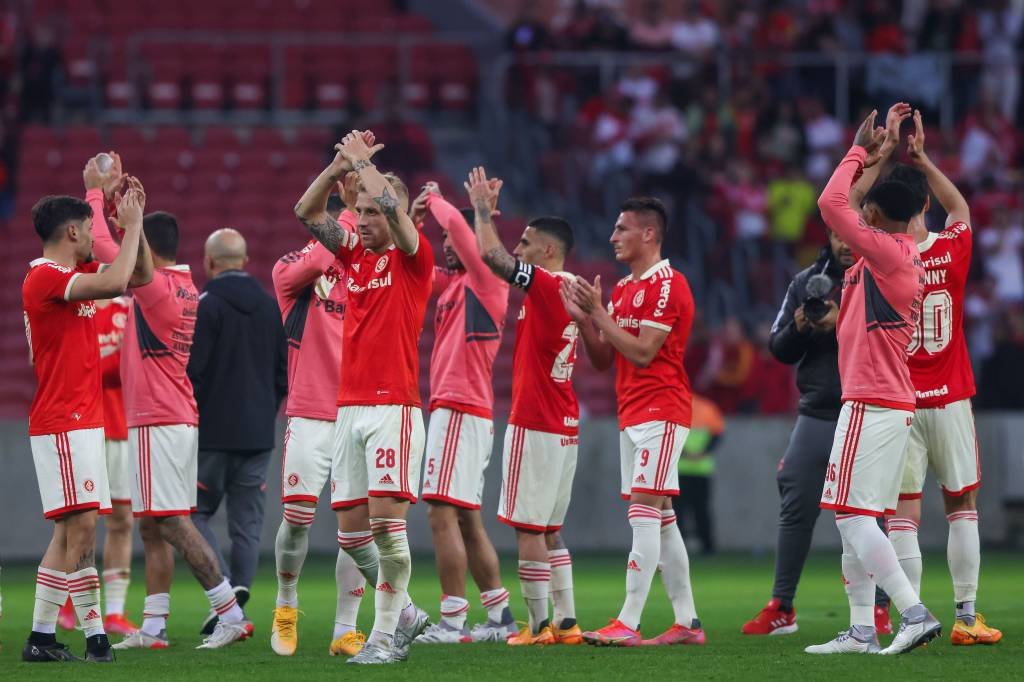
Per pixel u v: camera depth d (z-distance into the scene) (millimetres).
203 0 80812
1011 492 57094
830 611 32031
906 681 19469
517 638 25172
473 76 77250
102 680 19938
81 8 80062
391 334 21828
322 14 81625
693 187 65750
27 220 66750
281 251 65562
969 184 69062
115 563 28031
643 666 21156
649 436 24250
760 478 56375
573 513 55562
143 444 25156
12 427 51938
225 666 21516
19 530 51719
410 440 21844
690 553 53781
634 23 83000
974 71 71812
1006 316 61156
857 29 77812
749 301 63781
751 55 72375
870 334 22594
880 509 22609
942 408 24266
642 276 24578
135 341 25344
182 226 66188
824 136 70625
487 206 24672
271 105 75812
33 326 22781
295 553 23984
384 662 21688
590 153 69000
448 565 25656
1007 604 33156
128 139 71000
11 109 72562
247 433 28094
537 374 24922
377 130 68750
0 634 27359
